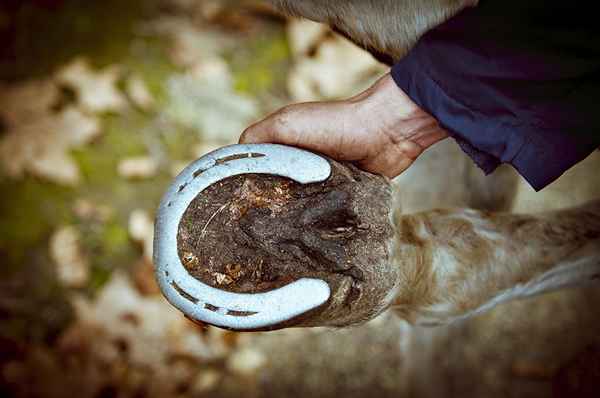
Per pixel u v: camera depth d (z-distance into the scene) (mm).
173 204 669
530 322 1313
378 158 751
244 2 1645
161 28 1603
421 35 741
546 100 698
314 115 720
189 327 1321
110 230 1389
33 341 1294
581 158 716
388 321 1350
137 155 1460
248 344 1334
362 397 1299
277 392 1304
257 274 662
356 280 664
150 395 1274
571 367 1277
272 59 1588
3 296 1322
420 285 782
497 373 1265
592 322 1304
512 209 1123
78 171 1433
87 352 1291
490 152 718
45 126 1459
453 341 1219
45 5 1602
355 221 674
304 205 675
